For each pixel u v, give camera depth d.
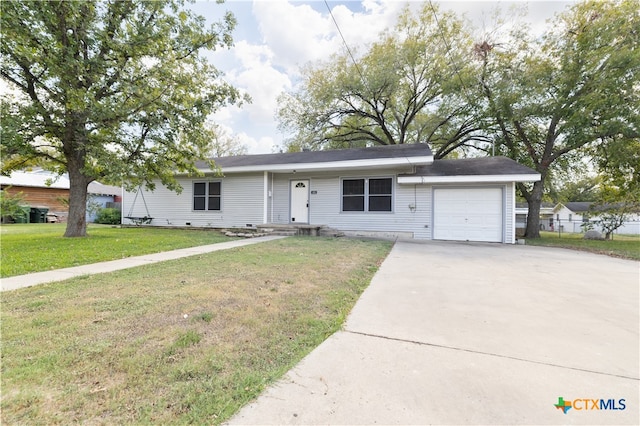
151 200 14.79
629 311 3.42
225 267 5.22
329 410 1.70
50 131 9.01
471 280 4.84
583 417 1.67
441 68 17.48
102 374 1.99
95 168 9.77
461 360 2.29
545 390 1.92
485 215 10.84
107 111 8.39
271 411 1.69
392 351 2.43
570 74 12.05
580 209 32.44
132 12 9.48
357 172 12.29
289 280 4.44
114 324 2.76
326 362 2.25
